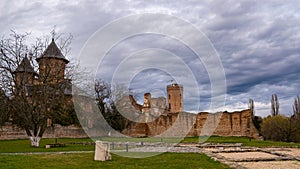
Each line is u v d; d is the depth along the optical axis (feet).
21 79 57.26
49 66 60.23
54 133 82.64
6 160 28.86
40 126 55.62
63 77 62.64
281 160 28.17
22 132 81.76
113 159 28.86
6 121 74.43
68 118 79.82
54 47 64.23
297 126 95.35
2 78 57.41
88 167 24.22
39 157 31.89
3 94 57.11
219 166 24.02
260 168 23.35
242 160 27.50
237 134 81.92
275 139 96.63
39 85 57.72
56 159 29.81
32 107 55.52
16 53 59.06
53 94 59.26
